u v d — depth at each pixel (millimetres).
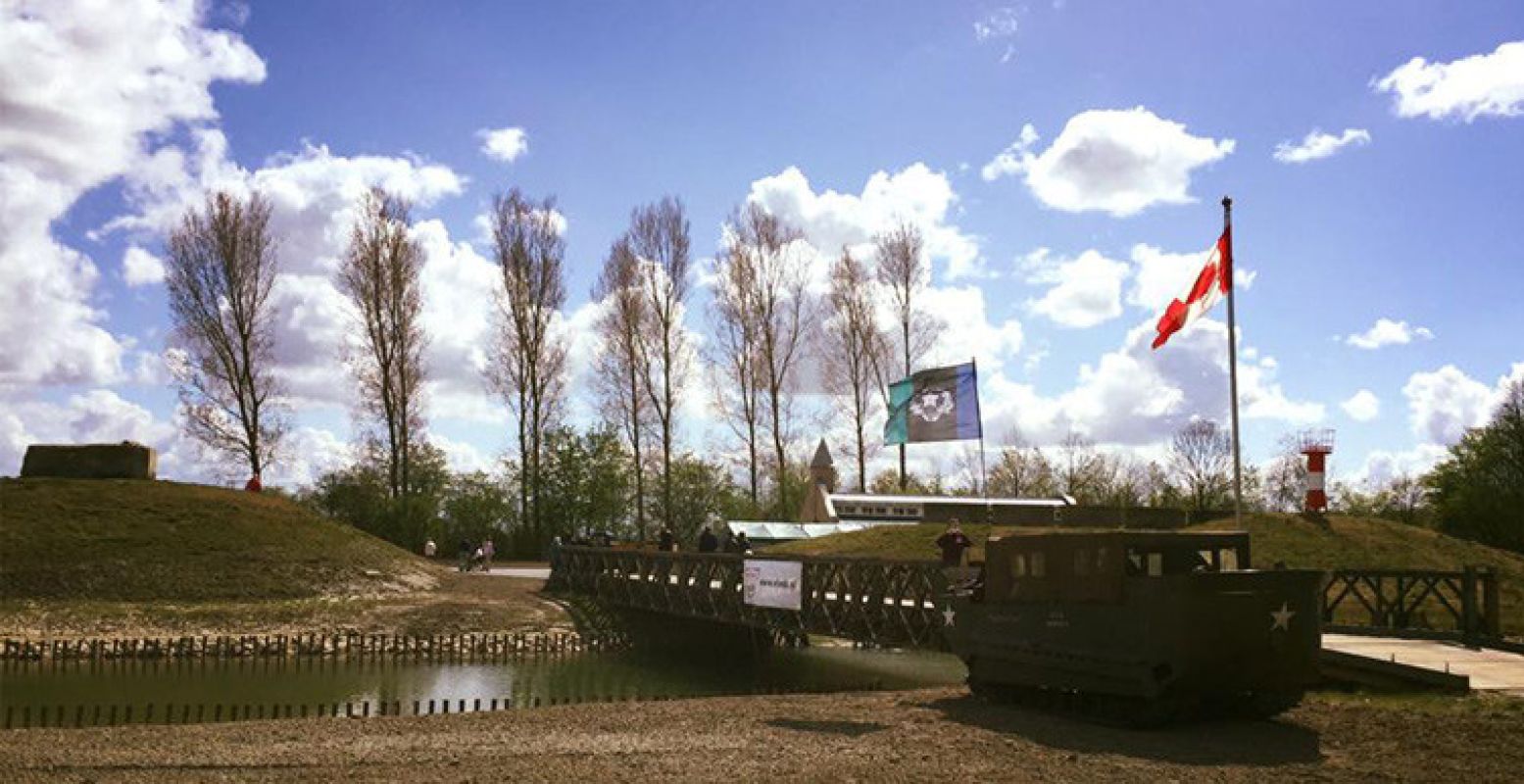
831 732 16281
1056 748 14688
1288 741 14703
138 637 36531
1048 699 18016
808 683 32094
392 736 16516
